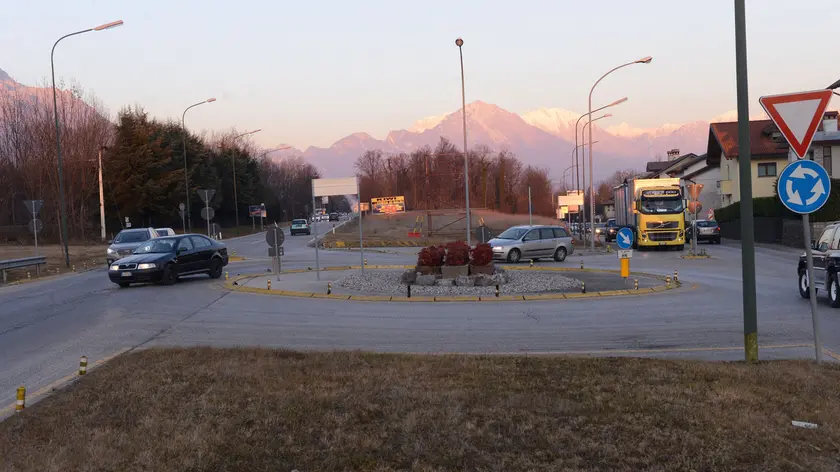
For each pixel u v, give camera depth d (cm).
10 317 1545
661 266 2948
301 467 508
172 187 7462
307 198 13900
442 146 7531
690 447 531
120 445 561
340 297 1848
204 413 648
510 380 758
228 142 10550
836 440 548
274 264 2289
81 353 1077
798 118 830
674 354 1008
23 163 6306
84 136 6312
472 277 2017
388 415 630
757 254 3766
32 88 7262
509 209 7031
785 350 1030
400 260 3556
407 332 1265
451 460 514
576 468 495
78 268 3425
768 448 528
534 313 1512
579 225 6788
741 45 848
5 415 705
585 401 660
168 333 1272
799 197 845
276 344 1143
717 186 6309
